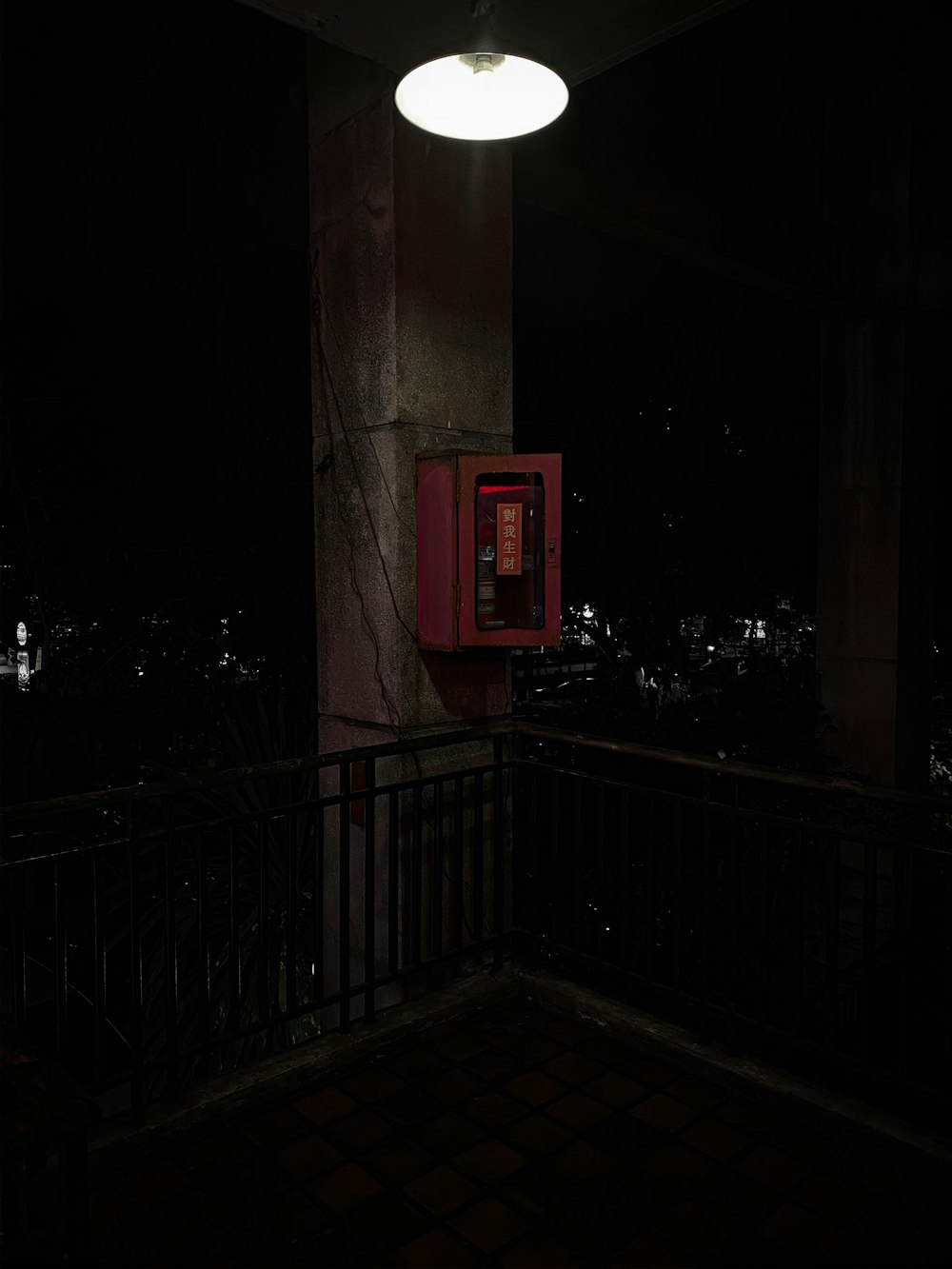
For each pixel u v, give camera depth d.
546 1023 3.40
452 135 2.90
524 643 3.60
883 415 8.09
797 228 7.21
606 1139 2.70
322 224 3.98
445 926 3.88
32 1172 1.31
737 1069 2.98
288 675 9.12
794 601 9.23
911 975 2.71
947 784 10.11
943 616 9.24
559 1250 2.26
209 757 5.50
